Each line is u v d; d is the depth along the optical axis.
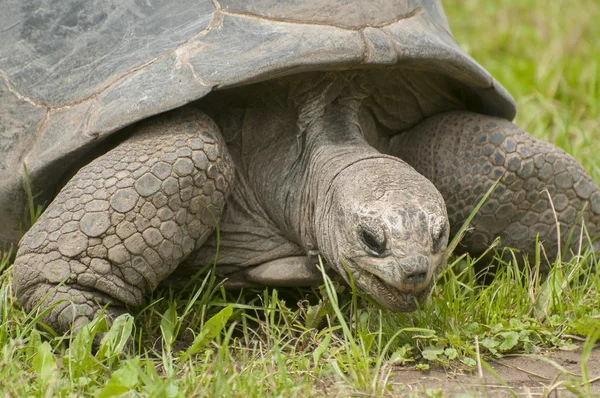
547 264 12.08
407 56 10.70
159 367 9.66
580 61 20.25
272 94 10.97
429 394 8.47
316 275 10.89
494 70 19.78
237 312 10.65
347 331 9.25
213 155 10.33
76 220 9.89
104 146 10.70
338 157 10.47
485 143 11.60
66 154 10.13
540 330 10.18
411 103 11.97
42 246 9.91
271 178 11.12
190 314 10.80
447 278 11.25
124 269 10.00
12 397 8.11
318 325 10.52
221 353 8.81
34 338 9.59
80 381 8.64
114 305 10.16
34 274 9.91
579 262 11.66
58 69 10.59
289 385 8.45
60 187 10.85
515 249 11.50
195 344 9.49
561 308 10.55
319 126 11.00
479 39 21.83
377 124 11.98
